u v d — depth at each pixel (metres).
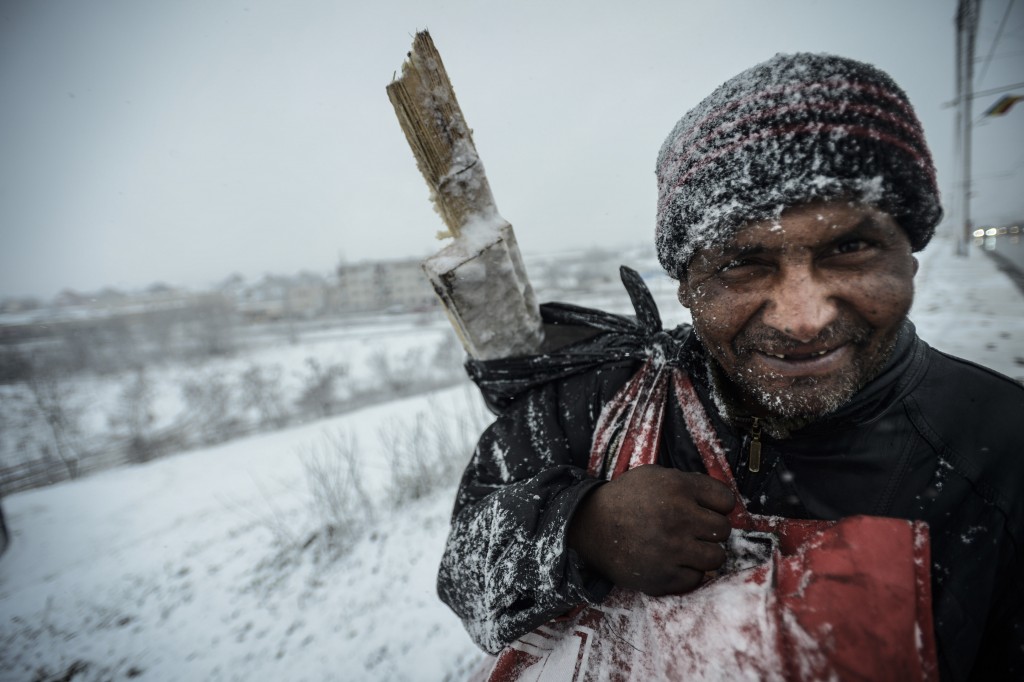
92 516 8.70
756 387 0.56
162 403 25.30
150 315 50.38
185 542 6.26
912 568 0.46
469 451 5.98
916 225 0.54
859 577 0.47
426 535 4.61
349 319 57.69
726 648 0.48
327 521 5.24
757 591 0.51
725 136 0.55
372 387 22.25
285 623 3.79
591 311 1.10
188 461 12.06
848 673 0.44
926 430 0.58
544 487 0.73
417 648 3.12
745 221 0.51
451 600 0.80
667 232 0.65
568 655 0.66
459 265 0.87
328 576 4.32
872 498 0.59
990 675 0.57
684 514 0.56
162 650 3.86
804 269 0.50
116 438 20.39
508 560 0.67
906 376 0.61
